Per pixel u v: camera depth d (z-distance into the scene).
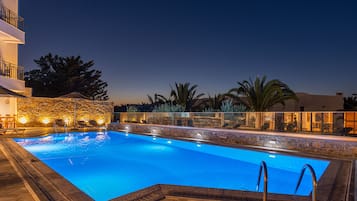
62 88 35.38
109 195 6.06
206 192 4.48
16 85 16.05
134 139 15.68
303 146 9.38
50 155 10.69
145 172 8.24
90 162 9.56
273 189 6.52
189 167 8.89
